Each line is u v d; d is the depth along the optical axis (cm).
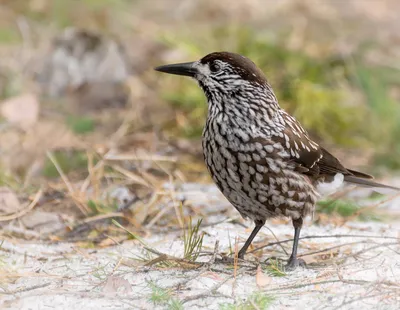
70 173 1275
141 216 1098
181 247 992
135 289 844
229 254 955
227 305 793
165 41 1634
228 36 1705
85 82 1536
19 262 939
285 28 1831
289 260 931
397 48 1764
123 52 1584
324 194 1009
